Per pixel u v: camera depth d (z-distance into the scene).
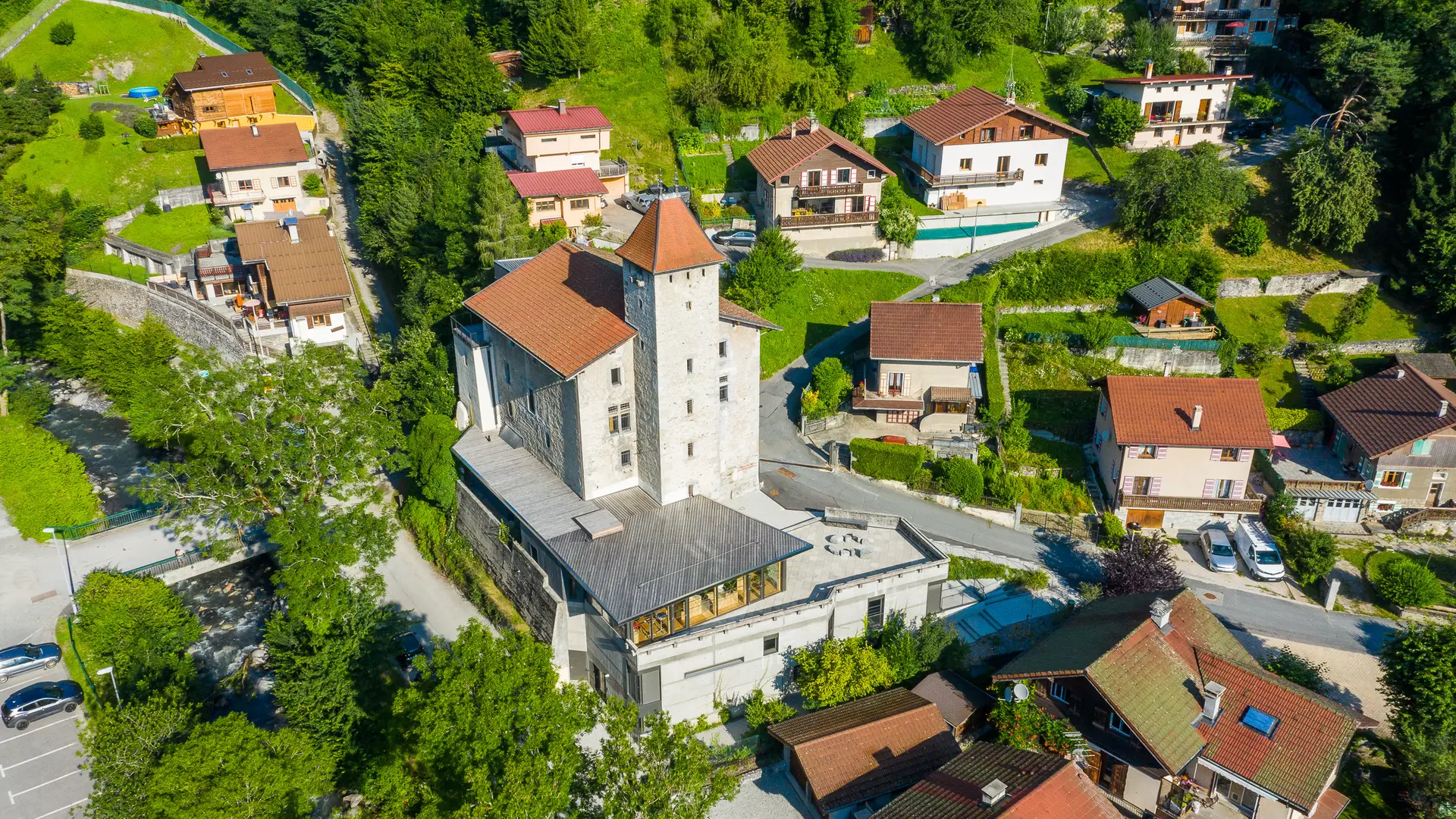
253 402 60.38
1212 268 84.06
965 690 50.78
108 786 40.06
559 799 33.28
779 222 90.50
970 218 93.31
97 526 66.56
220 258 92.62
